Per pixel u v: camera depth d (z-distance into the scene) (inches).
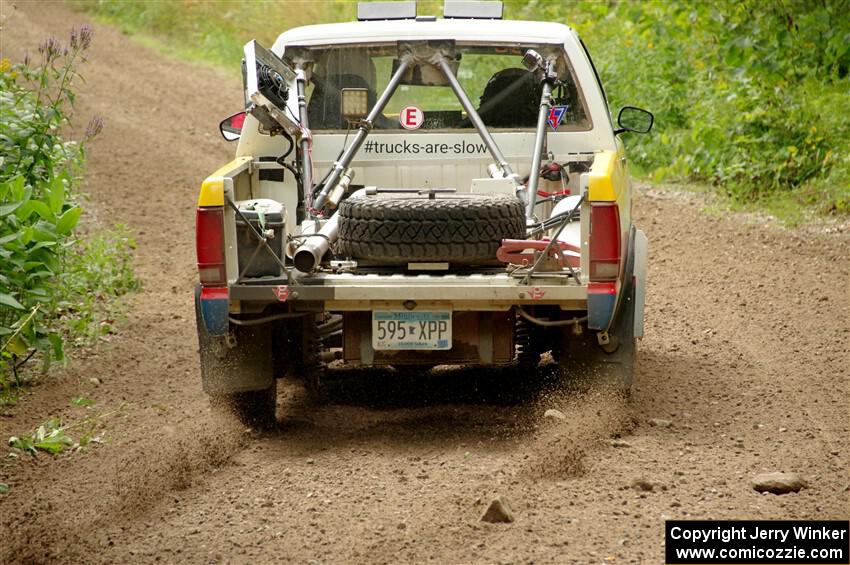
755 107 1640.0
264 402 729.0
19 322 836.6
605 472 630.5
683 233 1393.9
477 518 562.3
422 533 543.5
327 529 557.9
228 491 622.2
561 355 712.4
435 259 674.2
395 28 820.6
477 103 845.2
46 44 965.8
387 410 782.5
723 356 889.5
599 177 643.5
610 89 1984.5
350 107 777.6
